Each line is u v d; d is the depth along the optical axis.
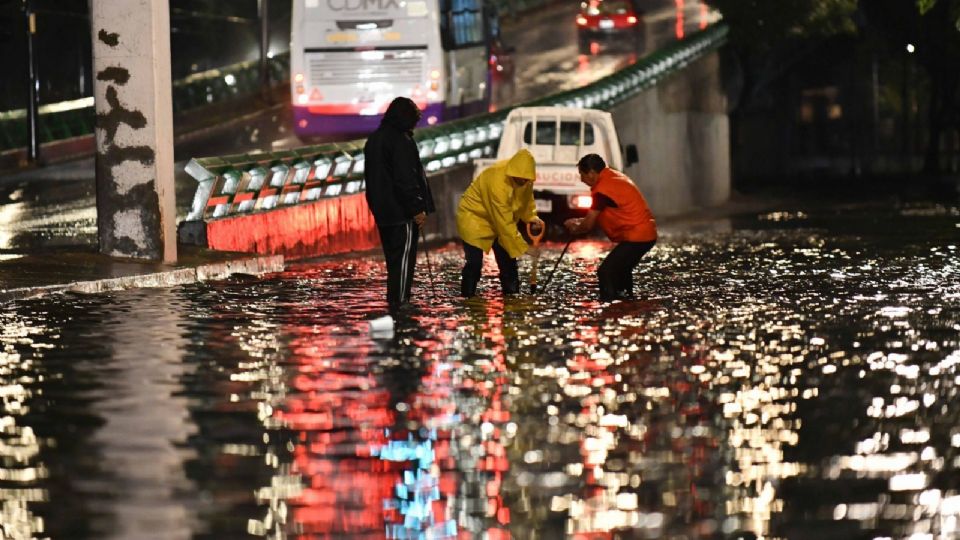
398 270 33.34
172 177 42.34
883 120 179.38
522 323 29.48
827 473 15.38
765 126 169.38
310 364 23.62
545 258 49.50
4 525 13.42
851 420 18.44
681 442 17.08
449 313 31.53
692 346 25.75
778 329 28.30
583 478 15.26
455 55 79.12
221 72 116.38
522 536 13.03
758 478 15.18
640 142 92.88
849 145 169.38
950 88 160.00
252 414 19.03
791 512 13.77
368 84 75.25
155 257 41.69
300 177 52.00
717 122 114.25
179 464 15.99
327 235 54.03
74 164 88.38
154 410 19.36
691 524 13.38
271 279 41.44
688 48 103.81
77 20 118.19
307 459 16.23
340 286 38.97
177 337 27.31
